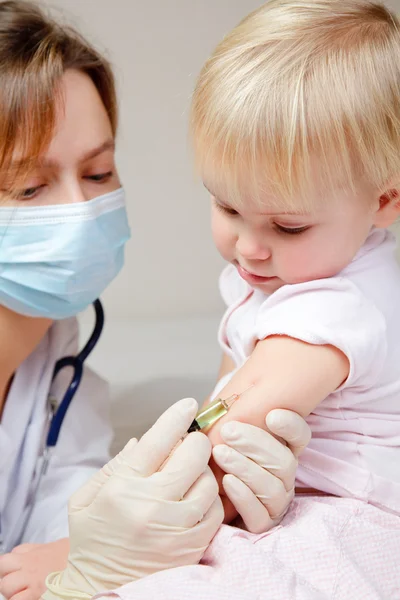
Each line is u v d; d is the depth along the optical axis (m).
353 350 0.82
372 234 0.94
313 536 0.81
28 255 1.04
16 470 1.19
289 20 0.85
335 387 0.84
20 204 1.04
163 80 1.69
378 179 0.83
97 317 1.25
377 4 0.91
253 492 0.82
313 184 0.79
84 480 1.21
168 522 0.78
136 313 1.89
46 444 1.21
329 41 0.83
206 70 0.87
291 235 0.83
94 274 1.10
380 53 0.84
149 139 1.74
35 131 1.00
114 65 1.55
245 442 0.81
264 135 0.79
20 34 1.05
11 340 1.11
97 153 1.08
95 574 0.80
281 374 0.82
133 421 1.46
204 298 1.91
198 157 0.85
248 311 1.00
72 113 1.04
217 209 0.89
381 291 0.90
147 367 1.63
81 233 1.05
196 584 0.73
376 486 0.88
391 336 0.89
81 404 1.29
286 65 0.81
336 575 0.77
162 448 0.81
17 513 1.18
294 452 0.85
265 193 0.80
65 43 1.09
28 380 1.21
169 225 1.82
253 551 0.77
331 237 0.83
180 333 1.80
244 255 0.86
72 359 1.25
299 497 0.90
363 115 0.81
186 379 1.59
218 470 0.85
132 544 0.78
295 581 0.76
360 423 0.90
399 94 0.84
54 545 1.04
